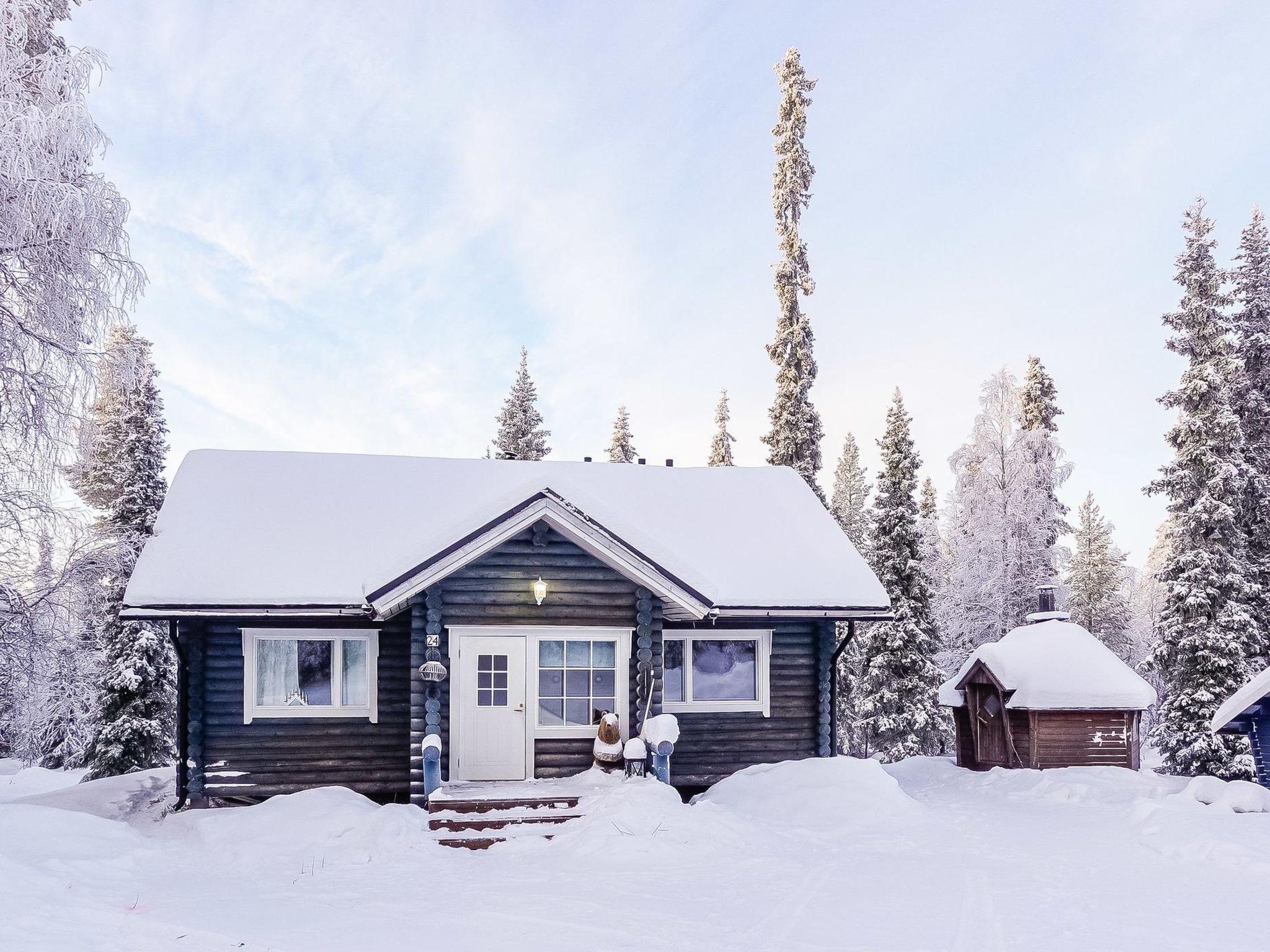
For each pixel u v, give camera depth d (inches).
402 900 334.6
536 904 327.9
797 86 1241.4
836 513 1905.8
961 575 1245.1
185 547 588.1
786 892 348.8
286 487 677.9
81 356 511.2
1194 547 991.6
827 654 642.2
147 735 936.9
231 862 405.4
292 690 573.0
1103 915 315.9
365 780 569.3
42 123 458.3
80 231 494.0
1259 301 1098.1
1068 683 756.0
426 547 529.3
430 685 510.0
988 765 821.2
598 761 523.8
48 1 547.5
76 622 557.6
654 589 528.4
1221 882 368.5
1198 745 920.9
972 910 322.0
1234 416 986.7
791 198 1222.3
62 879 333.4
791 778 561.3
